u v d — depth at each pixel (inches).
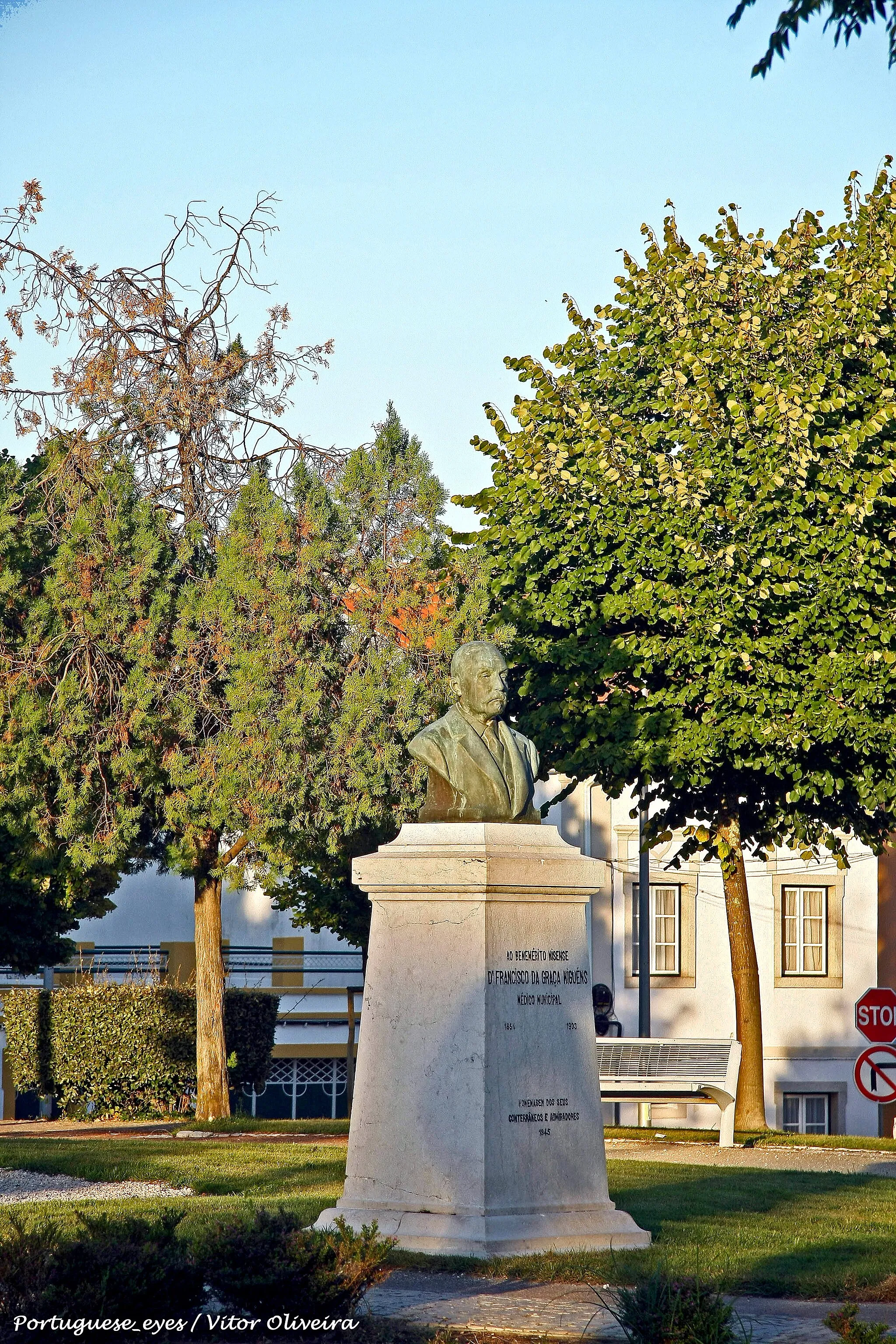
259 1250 463.8
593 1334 467.8
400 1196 601.3
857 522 1150.3
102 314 1168.8
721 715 1170.6
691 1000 1915.6
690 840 1300.4
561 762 1214.3
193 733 1091.9
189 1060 1408.7
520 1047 605.9
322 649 1123.9
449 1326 478.3
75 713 1062.4
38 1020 1432.1
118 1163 865.5
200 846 1180.5
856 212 1284.4
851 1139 1141.1
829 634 1167.6
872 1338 430.3
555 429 1263.5
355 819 1097.4
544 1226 595.5
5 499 1117.1
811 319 1203.9
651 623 1194.6
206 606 1091.9
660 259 1289.4
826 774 1176.8
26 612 1112.8
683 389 1218.0
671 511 1189.7
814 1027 1964.8
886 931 2036.2
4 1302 435.5
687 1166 911.7
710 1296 461.4
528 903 618.5
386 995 622.2
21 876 1342.3
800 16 647.1
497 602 1282.0
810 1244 623.2
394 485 1167.6
